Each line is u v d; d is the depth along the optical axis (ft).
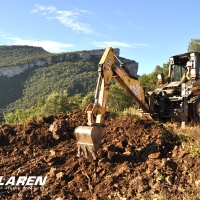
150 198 15.40
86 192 16.72
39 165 19.77
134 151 19.95
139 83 25.64
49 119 27.73
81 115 28.17
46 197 16.52
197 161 17.52
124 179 17.28
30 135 23.73
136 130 22.74
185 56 31.01
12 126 25.84
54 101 81.25
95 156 18.07
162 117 28.81
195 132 22.44
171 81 32.14
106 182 17.08
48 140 23.43
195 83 28.35
